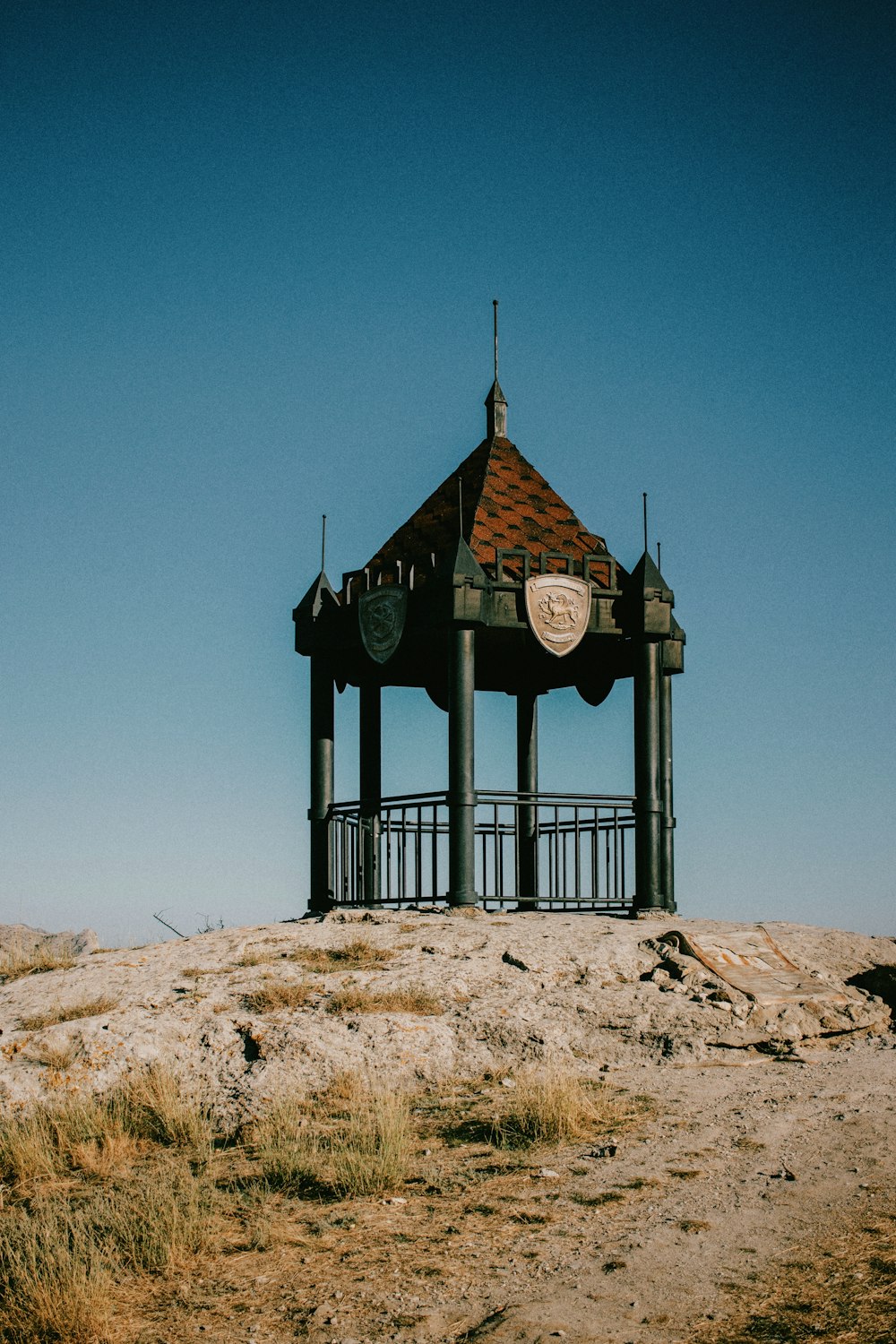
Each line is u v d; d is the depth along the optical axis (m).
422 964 15.12
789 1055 13.82
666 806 19.12
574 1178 10.15
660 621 18.62
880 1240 8.40
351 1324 7.67
